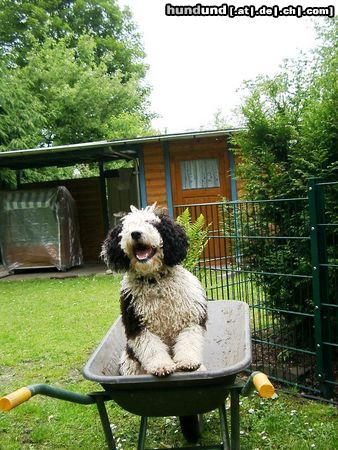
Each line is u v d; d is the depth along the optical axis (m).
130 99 13.50
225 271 2.78
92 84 12.14
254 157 2.58
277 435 1.87
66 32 14.58
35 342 3.28
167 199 6.20
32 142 8.49
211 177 6.20
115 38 16.53
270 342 2.57
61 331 3.51
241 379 2.37
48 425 2.09
